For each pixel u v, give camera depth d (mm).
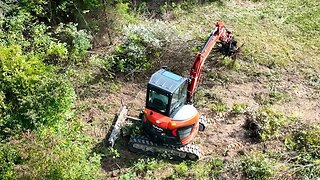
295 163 12789
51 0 16859
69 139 11781
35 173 10289
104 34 17047
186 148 12773
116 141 13305
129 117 13914
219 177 12383
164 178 12281
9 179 10352
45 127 12023
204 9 19156
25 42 14547
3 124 11977
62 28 16453
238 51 16422
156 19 18203
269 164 12664
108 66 15672
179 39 16500
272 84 15641
